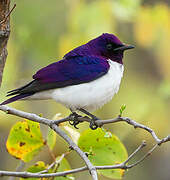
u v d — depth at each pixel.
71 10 14.12
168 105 15.19
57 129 7.93
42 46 14.62
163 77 15.77
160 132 14.99
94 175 6.92
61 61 9.28
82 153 7.43
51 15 14.48
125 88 15.79
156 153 15.30
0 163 13.81
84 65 9.14
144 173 15.09
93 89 8.96
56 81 8.88
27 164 12.43
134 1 13.96
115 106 15.02
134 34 14.52
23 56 14.77
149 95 15.50
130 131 14.27
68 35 13.79
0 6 7.41
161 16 14.18
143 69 16.23
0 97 12.98
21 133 8.60
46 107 14.38
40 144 8.67
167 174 15.12
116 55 9.61
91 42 9.76
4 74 13.64
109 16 13.38
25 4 14.62
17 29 14.53
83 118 8.30
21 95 8.66
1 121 13.65
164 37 14.27
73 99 8.91
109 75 9.12
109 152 8.60
